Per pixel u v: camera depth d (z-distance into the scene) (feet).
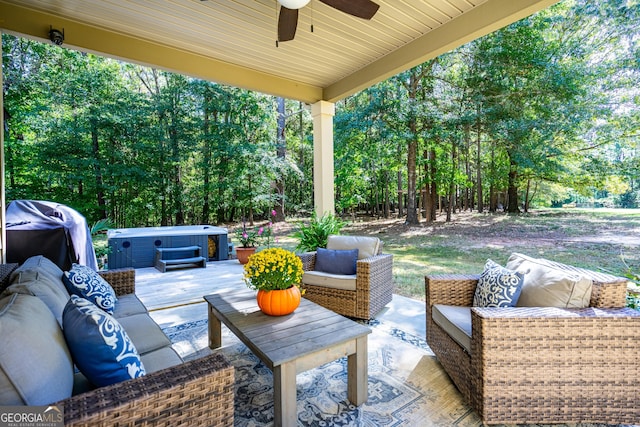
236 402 5.88
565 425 5.12
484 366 5.12
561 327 5.09
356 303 9.79
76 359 3.67
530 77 24.30
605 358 5.05
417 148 32.32
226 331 9.19
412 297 12.62
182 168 40.75
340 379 6.70
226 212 44.04
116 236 17.87
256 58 12.24
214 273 16.60
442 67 29.94
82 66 32.37
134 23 9.78
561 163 23.59
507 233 24.48
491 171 30.35
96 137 33.60
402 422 5.32
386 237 29.19
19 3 8.77
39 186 31.45
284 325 6.07
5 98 28.09
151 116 37.37
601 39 21.34
